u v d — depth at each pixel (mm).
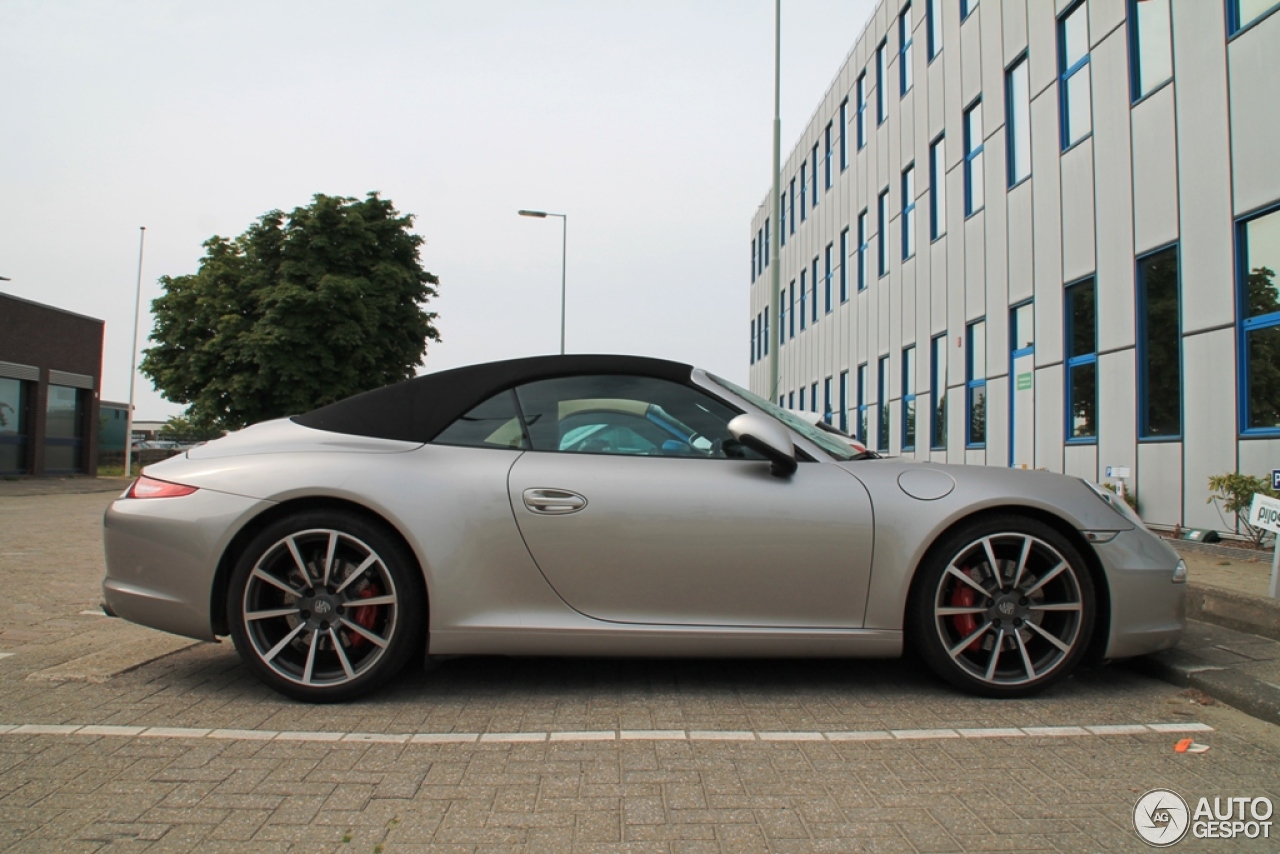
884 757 2912
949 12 15773
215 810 2465
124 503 3596
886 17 19719
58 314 28172
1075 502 3578
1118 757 2928
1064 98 11898
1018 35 13102
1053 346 12109
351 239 31125
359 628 3436
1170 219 9586
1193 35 9234
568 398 3725
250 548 3414
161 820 2396
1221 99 8844
